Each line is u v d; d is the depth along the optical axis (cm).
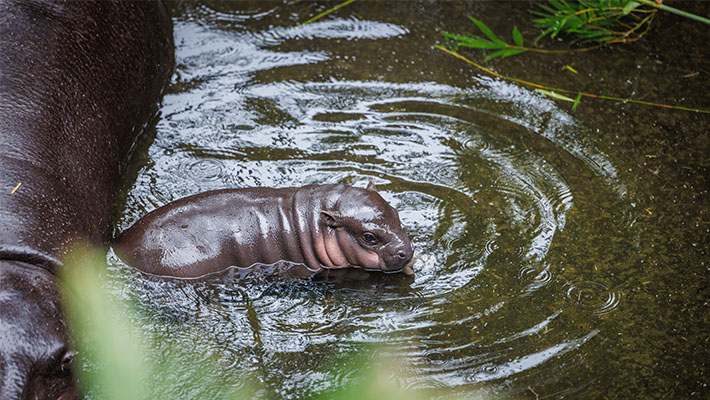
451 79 1059
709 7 1175
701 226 826
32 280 613
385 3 1220
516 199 856
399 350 675
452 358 668
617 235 812
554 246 797
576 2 1182
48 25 808
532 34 1153
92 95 813
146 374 640
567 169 902
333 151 915
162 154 901
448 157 915
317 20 1175
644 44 1130
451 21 1182
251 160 894
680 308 727
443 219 824
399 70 1072
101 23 870
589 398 632
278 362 661
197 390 629
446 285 748
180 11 1180
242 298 727
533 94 1032
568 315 715
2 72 745
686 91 1041
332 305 725
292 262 767
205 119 962
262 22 1166
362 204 757
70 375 603
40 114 737
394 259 746
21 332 575
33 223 654
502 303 727
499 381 645
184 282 730
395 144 931
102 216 762
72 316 625
